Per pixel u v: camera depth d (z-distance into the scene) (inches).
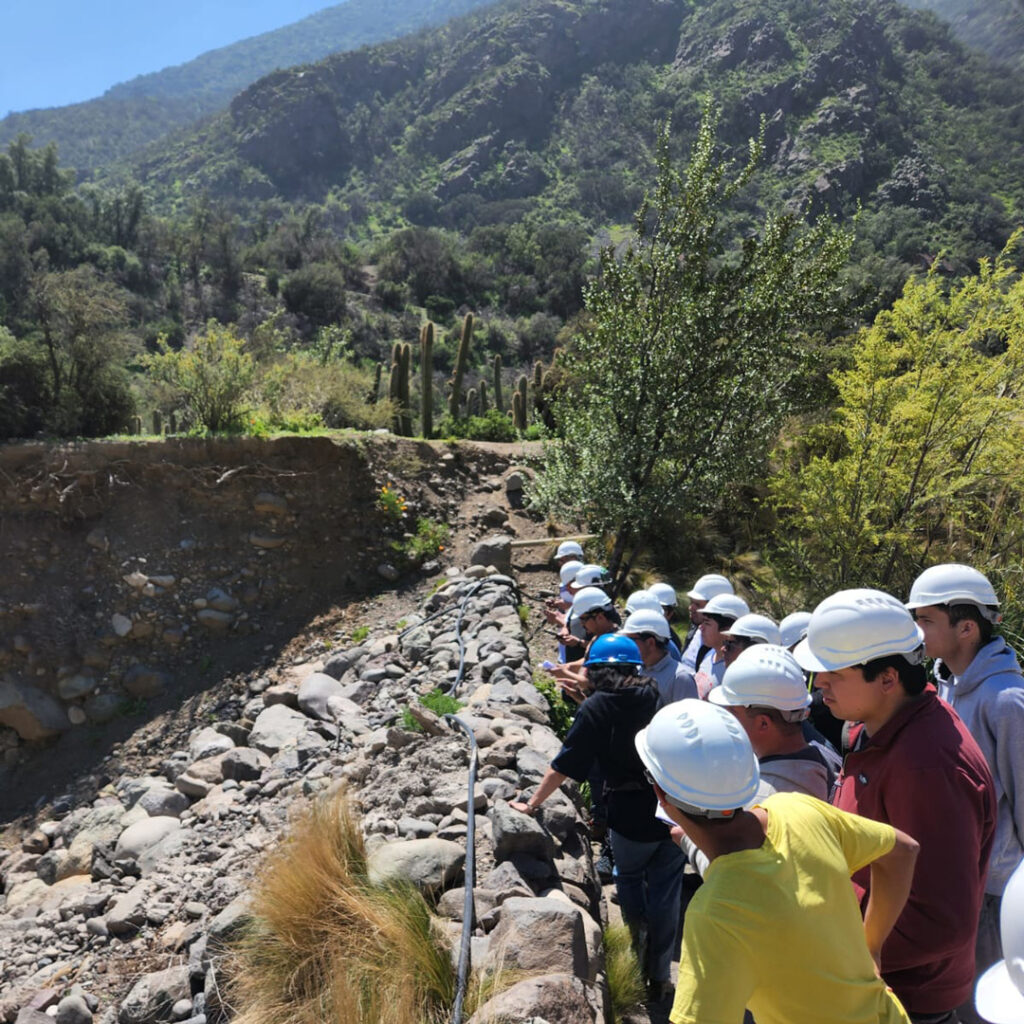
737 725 78.7
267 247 3784.5
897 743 93.9
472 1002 117.5
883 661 94.6
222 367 476.1
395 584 437.4
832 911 72.5
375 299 3612.2
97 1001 153.3
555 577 426.3
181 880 189.0
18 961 172.6
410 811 175.3
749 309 350.0
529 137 7519.7
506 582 390.9
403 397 667.4
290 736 275.6
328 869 140.6
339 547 444.1
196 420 482.6
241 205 7308.1
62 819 306.3
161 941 165.6
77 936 178.7
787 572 342.6
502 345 3336.6
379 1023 114.4
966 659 119.3
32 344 466.0
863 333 333.7
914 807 89.9
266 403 537.0
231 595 406.0
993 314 307.1
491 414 705.0
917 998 91.5
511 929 127.3
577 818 170.2
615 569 385.1
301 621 405.4
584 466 376.5
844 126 4505.4
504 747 192.9
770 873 72.8
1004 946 52.6
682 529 429.1
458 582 402.0
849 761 101.2
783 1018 72.2
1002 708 111.3
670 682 171.8
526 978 120.1
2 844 297.1
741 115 4985.2
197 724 346.3
